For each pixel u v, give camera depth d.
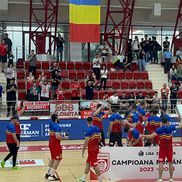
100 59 25.78
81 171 12.95
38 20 28.31
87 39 22.53
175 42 29.38
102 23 29.70
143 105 18.98
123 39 28.72
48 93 21.39
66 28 29.58
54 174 12.03
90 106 20.30
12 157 14.30
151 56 28.17
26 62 25.91
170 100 21.33
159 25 31.31
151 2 28.81
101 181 11.05
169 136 11.18
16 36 29.12
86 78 25.27
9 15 28.22
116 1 28.50
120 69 26.56
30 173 12.62
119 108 20.09
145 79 26.30
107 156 11.62
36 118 19.97
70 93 23.39
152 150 11.75
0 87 20.98
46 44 28.20
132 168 11.70
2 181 11.59
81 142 19.41
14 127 13.14
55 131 11.64
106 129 20.17
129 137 13.06
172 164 11.44
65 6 28.78
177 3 29.28
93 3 22.55
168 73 26.66
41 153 16.41
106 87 24.88
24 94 23.11
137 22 30.19
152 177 11.76
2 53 25.42
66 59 29.56
